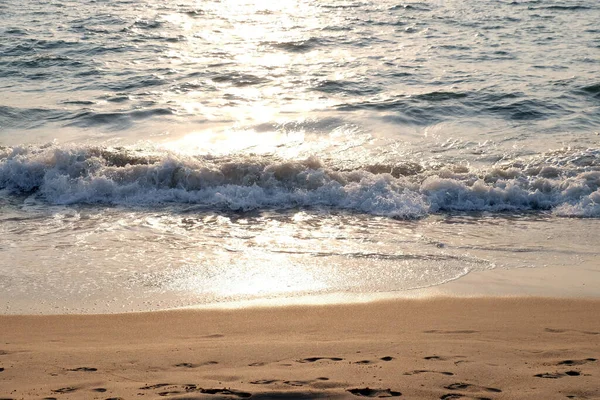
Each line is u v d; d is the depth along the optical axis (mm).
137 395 3967
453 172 10484
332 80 15664
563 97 14227
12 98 14453
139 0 25688
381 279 6914
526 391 4027
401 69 16547
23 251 7730
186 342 5188
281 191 9977
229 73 16297
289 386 4098
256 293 6527
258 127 12773
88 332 5512
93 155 10883
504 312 5973
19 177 10438
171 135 12359
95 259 7480
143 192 10000
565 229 8664
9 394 4023
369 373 4332
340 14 23172
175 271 7125
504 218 9195
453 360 4605
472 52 18078
